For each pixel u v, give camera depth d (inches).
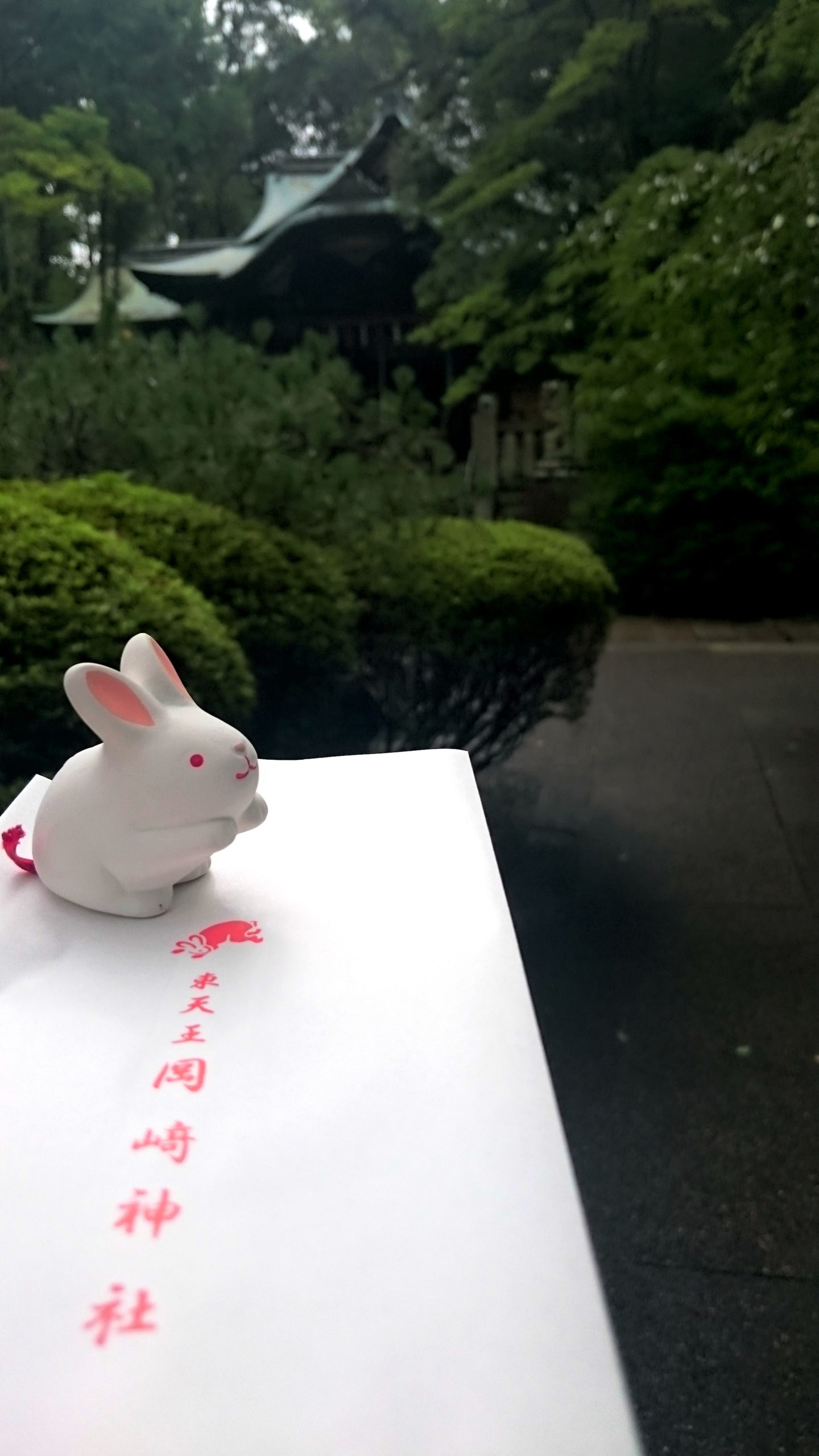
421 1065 5.0
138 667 7.1
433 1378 3.4
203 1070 5.0
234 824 6.6
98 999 5.7
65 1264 3.9
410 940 6.2
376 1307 3.6
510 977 5.7
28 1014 5.5
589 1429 3.2
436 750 9.1
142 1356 3.5
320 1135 4.5
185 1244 3.9
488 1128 4.5
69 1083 4.9
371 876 7.0
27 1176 4.3
